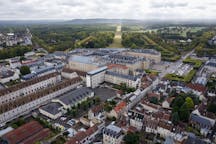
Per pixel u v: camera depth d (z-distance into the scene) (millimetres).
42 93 197875
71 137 141375
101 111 172125
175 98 184250
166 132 143375
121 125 150625
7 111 163875
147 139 142500
